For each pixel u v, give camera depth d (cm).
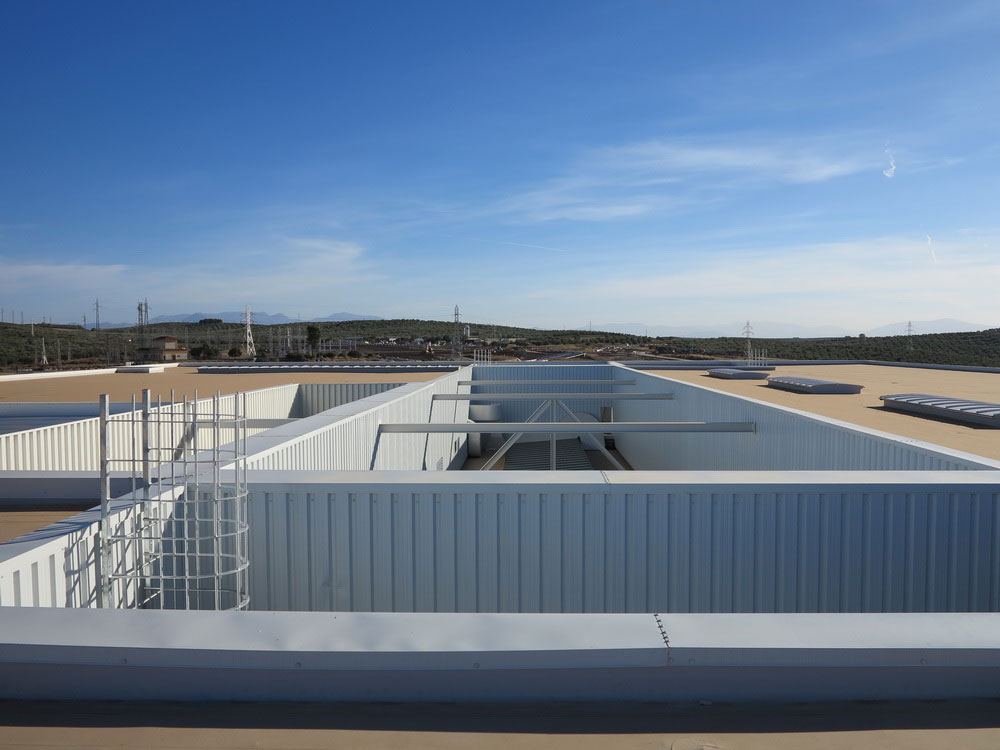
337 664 276
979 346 8875
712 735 256
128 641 281
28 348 10488
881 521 638
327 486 641
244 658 276
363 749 249
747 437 1418
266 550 646
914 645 276
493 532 639
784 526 637
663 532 638
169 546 632
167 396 2227
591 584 638
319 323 18600
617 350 10850
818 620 297
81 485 768
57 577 488
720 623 295
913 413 1445
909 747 249
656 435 2353
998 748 249
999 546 637
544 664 275
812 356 8994
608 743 251
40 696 281
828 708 272
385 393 1791
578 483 634
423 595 642
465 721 265
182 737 256
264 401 2281
